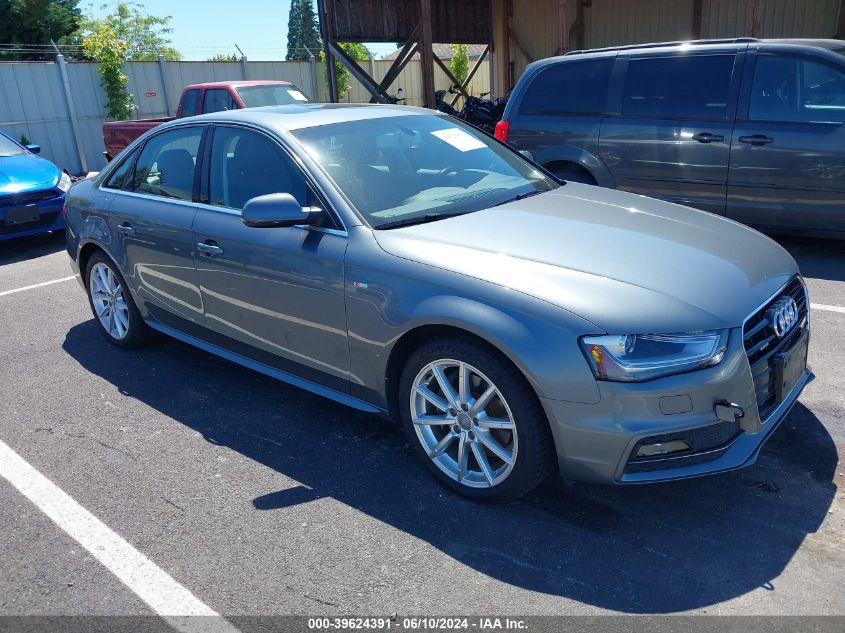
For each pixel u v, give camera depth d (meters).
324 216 3.58
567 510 3.10
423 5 11.91
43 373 4.94
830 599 2.50
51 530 3.17
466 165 4.18
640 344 2.70
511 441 3.04
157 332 5.29
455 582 2.71
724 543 2.82
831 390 3.96
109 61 16.77
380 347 3.32
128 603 2.71
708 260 3.12
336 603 2.64
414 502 3.22
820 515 2.95
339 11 13.02
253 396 4.40
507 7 15.70
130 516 3.24
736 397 2.78
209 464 3.64
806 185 6.01
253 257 3.82
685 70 6.56
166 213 4.42
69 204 5.43
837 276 5.82
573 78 7.17
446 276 3.07
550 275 2.95
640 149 6.78
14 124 15.75
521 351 2.79
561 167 7.35
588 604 2.55
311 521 3.12
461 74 24.08
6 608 2.71
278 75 19.69
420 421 3.31
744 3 12.82
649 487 3.22
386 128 4.20
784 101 6.09
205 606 2.66
